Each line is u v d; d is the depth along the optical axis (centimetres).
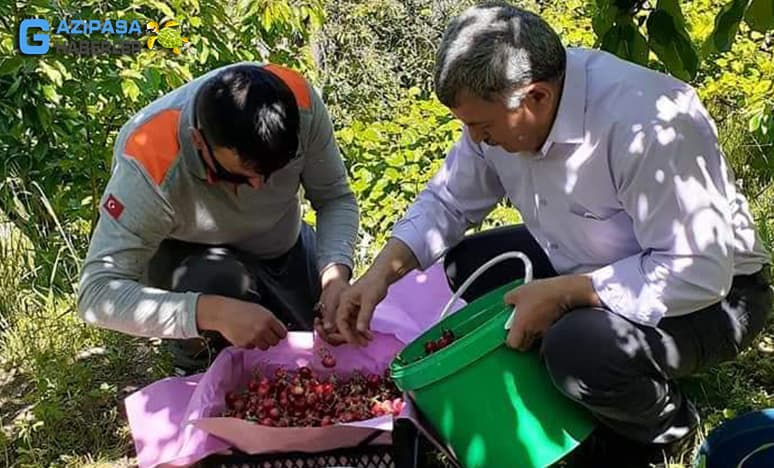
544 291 198
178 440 221
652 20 220
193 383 235
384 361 242
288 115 197
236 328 212
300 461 208
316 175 257
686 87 201
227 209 238
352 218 261
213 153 203
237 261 249
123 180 220
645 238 198
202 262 246
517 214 379
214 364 226
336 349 242
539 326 198
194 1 376
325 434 201
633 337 198
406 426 206
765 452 204
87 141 366
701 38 476
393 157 420
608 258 213
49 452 250
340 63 691
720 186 203
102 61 362
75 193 377
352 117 631
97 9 370
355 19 708
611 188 200
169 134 222
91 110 369
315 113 245
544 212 215
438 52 190
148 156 220
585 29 565
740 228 212
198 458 205
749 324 213
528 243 252
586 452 226
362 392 234
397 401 221
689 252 192
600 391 197
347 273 250
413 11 737
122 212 220
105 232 223
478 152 232
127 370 294
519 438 202
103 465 244
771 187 409
